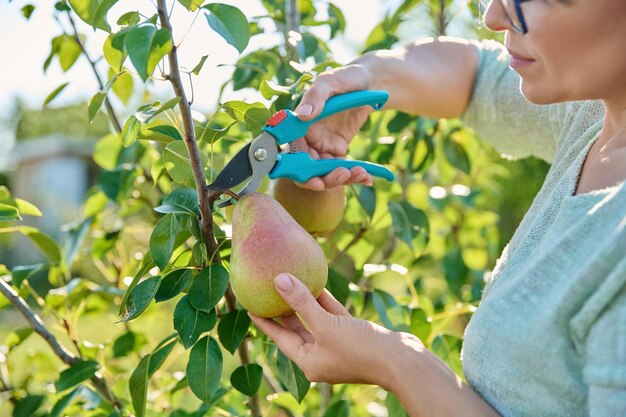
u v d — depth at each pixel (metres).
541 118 1.41
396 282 2.88
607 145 1.01
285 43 1.83
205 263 1.23
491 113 1.49
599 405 0.84
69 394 1.45
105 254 1.99
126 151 1.96
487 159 2.78
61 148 11.94
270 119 1.18
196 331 1.16
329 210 1.32
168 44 1.03
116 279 1.99
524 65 0.97
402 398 1.01
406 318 1.75
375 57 1.40
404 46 1.48
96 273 3.91
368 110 1.36
